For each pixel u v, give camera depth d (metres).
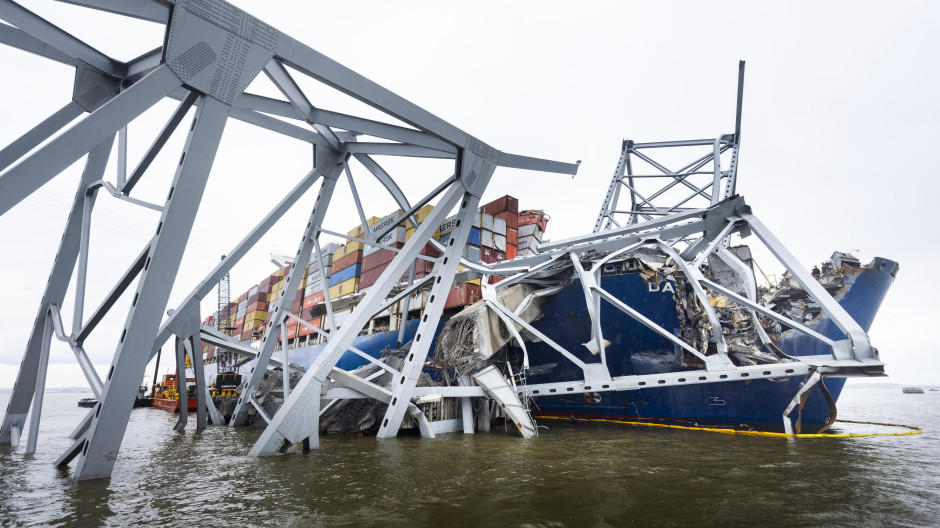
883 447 17.55
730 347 22.52
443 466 13.61
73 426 29.47
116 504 9.30
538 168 21.08
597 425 26.47
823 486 11.12
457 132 17.72
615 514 8.81
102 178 15.53
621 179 40.50
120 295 13.82
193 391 41.12
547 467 13.46
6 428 16.11
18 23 12.12
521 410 22.56
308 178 22.03
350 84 14.21
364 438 20.19
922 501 9.75
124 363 10.91
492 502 9.62
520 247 45.50
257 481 11.55
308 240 23.06
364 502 9.59
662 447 17.56
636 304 25.62
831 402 20.34
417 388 21.42
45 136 13.65
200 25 11.21
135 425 28.12
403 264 17.66
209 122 11.61
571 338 28.12
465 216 19.80
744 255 27.00
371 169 23.34
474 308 27.03
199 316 23.09
